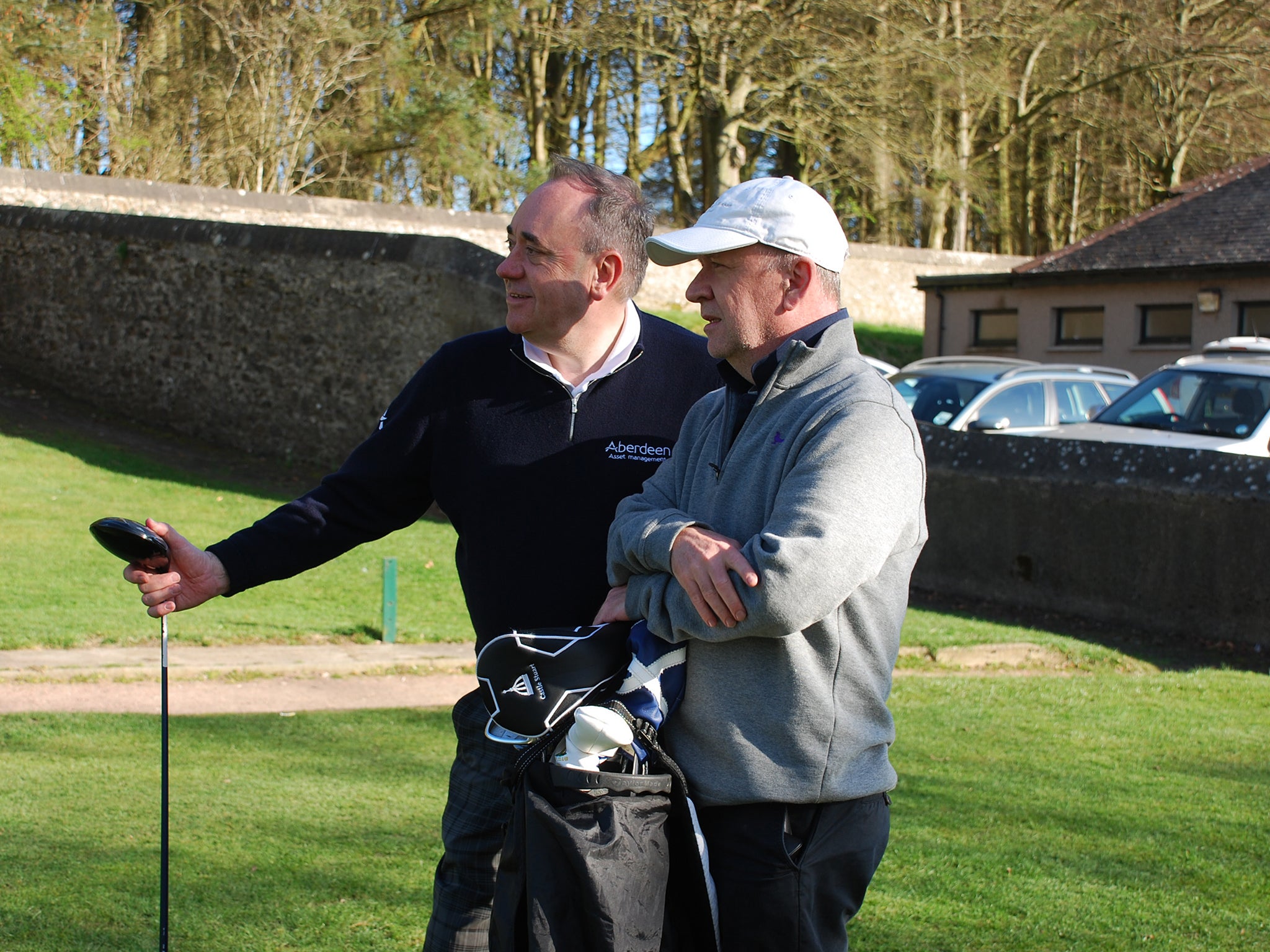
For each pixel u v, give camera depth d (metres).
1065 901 3.76
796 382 2.12
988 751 5.41
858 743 2.07
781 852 2.05
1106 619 8.92
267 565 2.62
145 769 4.88
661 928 2.02
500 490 2.60
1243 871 4.03
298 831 4.22
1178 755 5.39
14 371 16.38
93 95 20.05
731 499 2.14
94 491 11.53
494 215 20.72
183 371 14.99
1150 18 25.06
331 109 22.77
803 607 1.89
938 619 8.69
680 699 2.11
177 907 3.58
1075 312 21.34
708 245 2.12
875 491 1.94
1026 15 23.23
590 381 2.61
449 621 8.09
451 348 2.71
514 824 2.12
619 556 2.18
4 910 3.52
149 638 7.28
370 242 13.49
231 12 20.98
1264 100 26.97
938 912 3.67
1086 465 9.12
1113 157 31.31
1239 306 18.86
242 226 14.54
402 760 5.12
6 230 16.58
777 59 22.39
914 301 27.23
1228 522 8.24
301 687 6.54
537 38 23.67
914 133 23.67
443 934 2.61
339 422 13.77
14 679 6.34
